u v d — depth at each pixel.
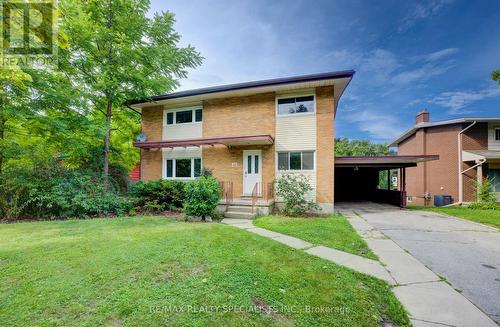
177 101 12.31
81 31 9.05
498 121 14.21
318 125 10.24
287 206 9.51
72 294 2.67
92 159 11.15
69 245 4.51
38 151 8.61
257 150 11.04
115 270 3.34
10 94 8.03
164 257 3.89
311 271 3.57
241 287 2.96
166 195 9.88
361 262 4.11
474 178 14.45
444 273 3.68
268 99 10.98
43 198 7.73
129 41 10.07
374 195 18.06
